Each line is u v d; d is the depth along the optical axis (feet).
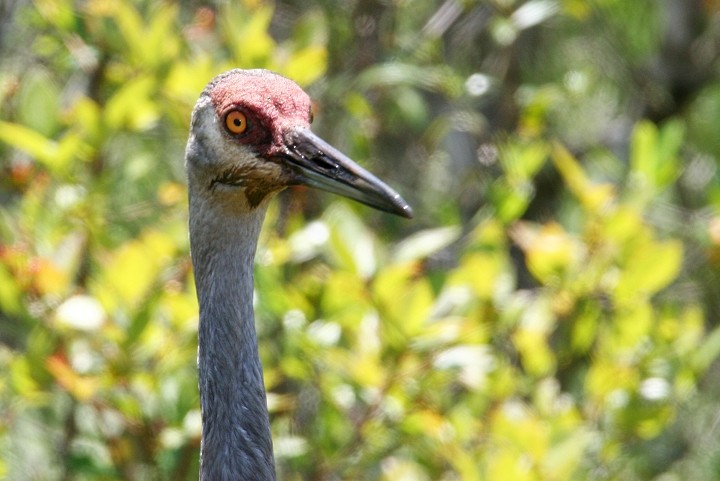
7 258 33.35
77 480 37.40
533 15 44.78
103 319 32.78
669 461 48.93
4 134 35.04
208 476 26.05
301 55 37.63
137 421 33.81
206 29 41.14
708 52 56.49
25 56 45.32
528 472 33.71
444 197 49.55
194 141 25.90
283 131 25.43
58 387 34.04
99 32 38.45
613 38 55.36
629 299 37.35
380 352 34.09
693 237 47.75
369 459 35.91
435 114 53.06
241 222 26.03
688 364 37.52
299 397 40.01
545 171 54.34
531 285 51.31
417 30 50.90
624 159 56.24
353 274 34.17
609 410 37.19
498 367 36.32
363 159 44.57
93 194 35.88
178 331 33.81
